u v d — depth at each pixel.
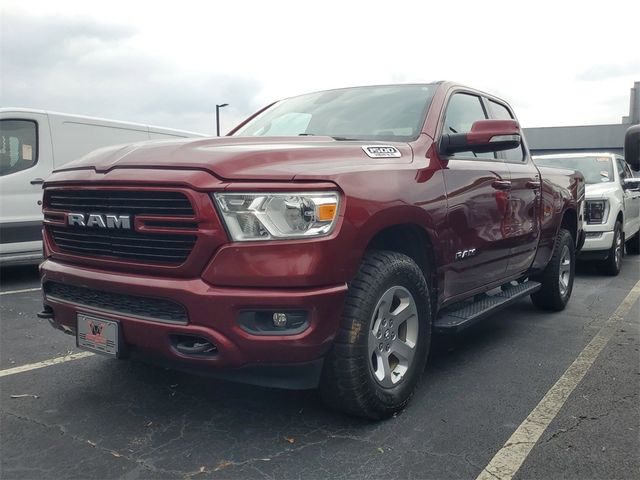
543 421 3.49
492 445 3.18
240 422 3.39
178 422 3.38
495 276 4.80
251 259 2.83
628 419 3.53
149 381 4.01
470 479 2.83
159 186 2.94
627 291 7.79
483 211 4.36
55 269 3.46
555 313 6.41
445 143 4.00
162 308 3.02
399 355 3.53
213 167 2.89
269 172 2.91
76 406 3.59
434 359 4.70
